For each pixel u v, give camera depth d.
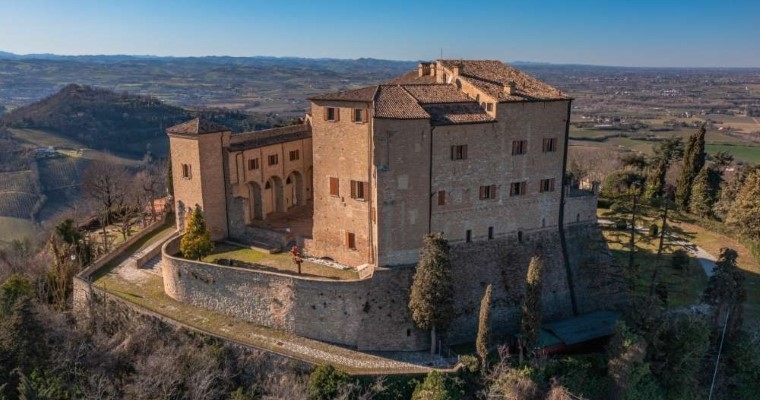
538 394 44.31
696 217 90.75
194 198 61.28
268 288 49.38
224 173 61.78
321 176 54.66
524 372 44.38
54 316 48.59
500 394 43.25
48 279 60.88
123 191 90.62
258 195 65.94
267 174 66.69
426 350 49.16
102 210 89.62
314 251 56.69
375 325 48.22
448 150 50.66
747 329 55.72
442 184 50.94
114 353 45.84
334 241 55.03
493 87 55.06
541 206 56.75
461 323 51.62
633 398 46.31
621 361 45.69
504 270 54.59
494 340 51.88
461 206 52.25
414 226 50.22
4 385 36.62
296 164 71.56
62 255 62.38
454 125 50.25
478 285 53.09
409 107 49.59
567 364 47.50
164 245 56.81
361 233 52.69
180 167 61.62
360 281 47.44
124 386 42.72
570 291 58.00
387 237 49.38
